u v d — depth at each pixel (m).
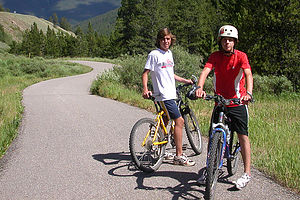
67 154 5.31
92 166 4.68
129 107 10.24
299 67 14.55
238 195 3.59
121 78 17.12
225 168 4.50
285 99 11.94
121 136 6.42
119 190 3.81
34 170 4.58
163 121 4.63
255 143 5.48
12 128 7.13
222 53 3.78
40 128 7.39
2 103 10.63
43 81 26.41
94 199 3.60
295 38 14.99
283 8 14.88
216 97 3.54
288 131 6.24
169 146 5.59
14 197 3.71
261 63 15.03
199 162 4.80
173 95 4.44
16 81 25.86
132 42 63.91
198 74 15.02
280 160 4.45
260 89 13.59
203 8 62.66
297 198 3.50
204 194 3.35
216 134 3.40
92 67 46.44
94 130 7.00
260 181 3.98
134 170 4.48
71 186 3.97
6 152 5.54
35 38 121.50
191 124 5.17
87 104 11.14
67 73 36.56
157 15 61.75
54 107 10.59
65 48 123.94
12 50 119.44
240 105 3.71
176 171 4.41
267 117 7.97
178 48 16.47
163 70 4.36
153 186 3.90
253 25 15.51
